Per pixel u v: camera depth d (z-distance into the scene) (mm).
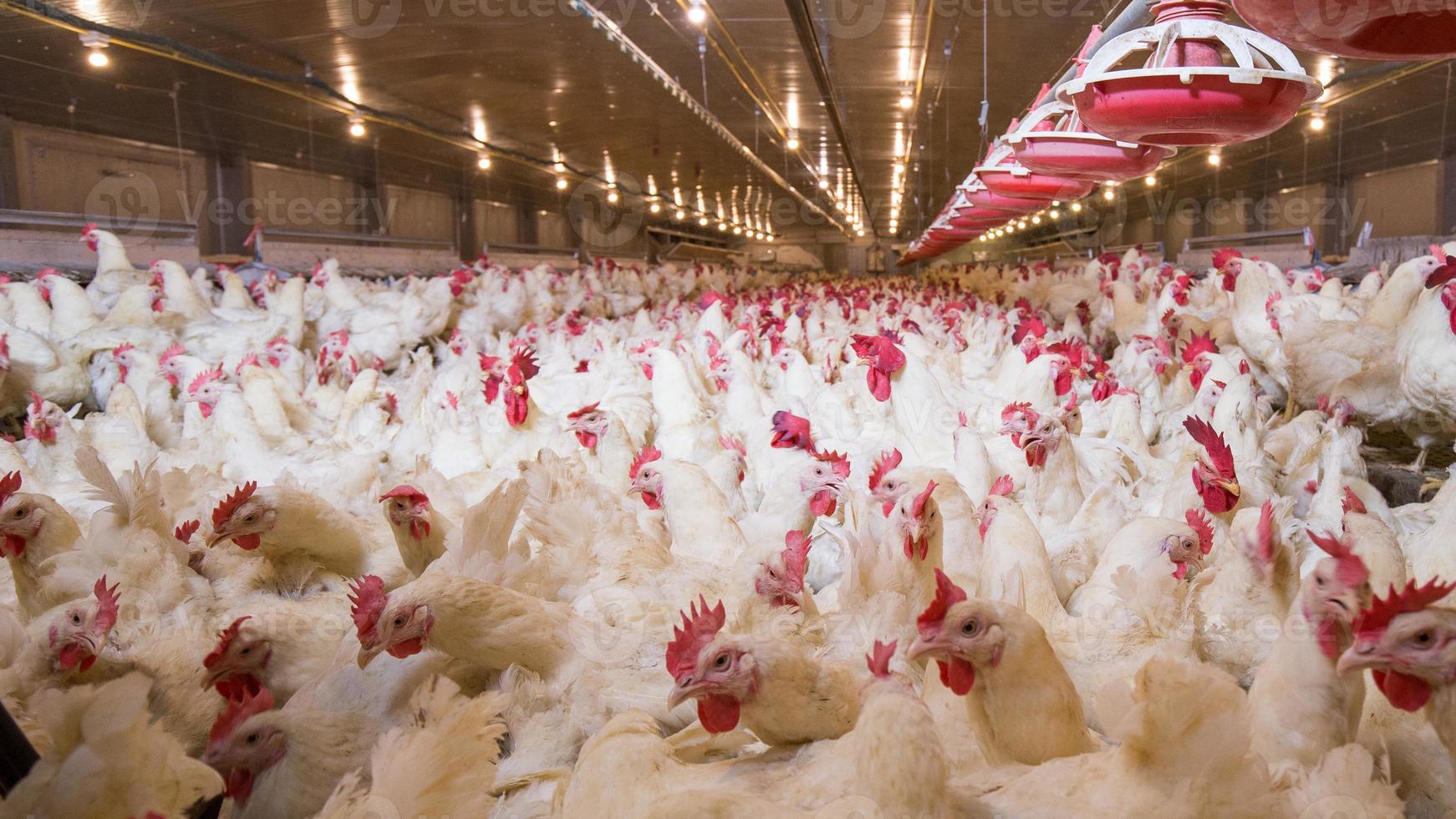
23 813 1211
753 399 5730
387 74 10875
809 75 12102
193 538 3277
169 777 1362
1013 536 2697
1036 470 3641
